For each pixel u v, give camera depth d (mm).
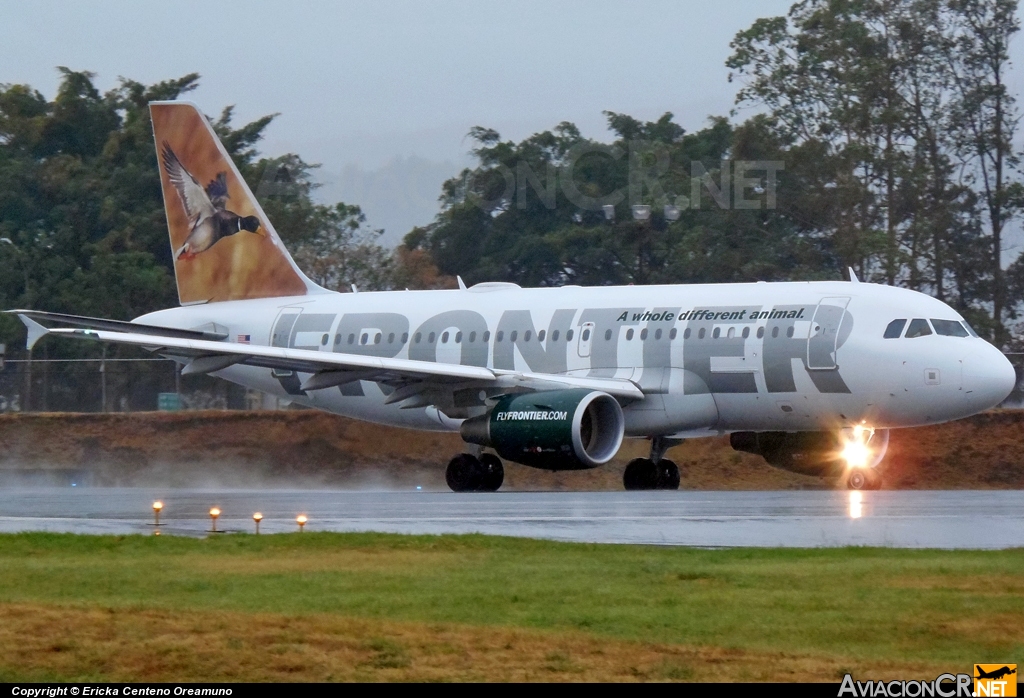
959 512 85688
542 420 113438
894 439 157875
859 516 82625
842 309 114438
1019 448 155375
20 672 40250
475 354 129250
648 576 55906
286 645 42844
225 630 44625
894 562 58469
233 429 180375
